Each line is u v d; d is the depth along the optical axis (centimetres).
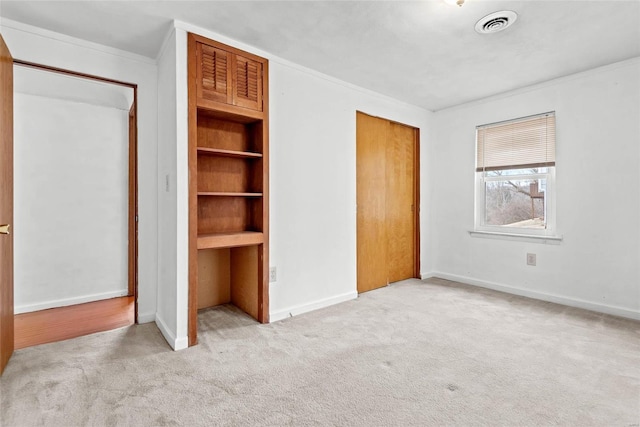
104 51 253
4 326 198
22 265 308
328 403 164
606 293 294
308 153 302
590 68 297
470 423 149
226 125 278
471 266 398
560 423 148
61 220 328
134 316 281
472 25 225
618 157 286
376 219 380
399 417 153
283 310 284
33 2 197
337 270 327
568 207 316
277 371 194
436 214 437
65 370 195
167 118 244
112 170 357
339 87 327
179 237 225
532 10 206
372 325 266
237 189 287
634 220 279
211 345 229
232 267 324
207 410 158
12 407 159
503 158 367
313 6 204
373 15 213
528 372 192
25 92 310
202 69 233
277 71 277
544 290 334
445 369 196
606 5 200
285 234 286
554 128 325
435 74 311
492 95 371
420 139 422
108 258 355
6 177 205
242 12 210
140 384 180
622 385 178
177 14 212
